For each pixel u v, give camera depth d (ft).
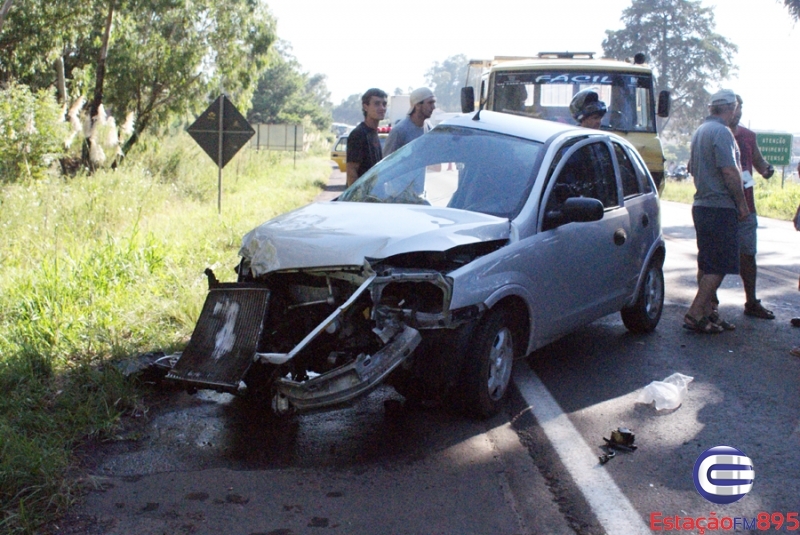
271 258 16.46
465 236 16.71
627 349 23.22
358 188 20.68
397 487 14.11
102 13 65.82
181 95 72.38
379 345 15.60
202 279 28.27
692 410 18.17
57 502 12.98
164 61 69.72
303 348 15.35
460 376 16.74
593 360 22.08
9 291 24.85
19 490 13.11
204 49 72.08
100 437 15.97
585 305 20.68
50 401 17.28
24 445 14.08
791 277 35.06
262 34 75.51
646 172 25.07
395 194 19.70
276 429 16.78
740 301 29.91
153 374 18.88
